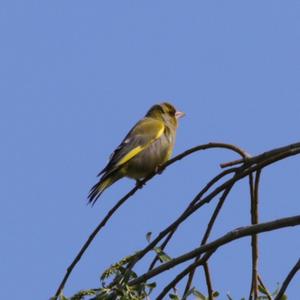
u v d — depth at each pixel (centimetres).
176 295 877
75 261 979
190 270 875
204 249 851
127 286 871
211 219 966
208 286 895
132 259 923
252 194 983
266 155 945
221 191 944
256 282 913
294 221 807
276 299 802
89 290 886
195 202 963
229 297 875
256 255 930
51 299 939
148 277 872
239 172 951
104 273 907
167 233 928
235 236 833
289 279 801
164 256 913
